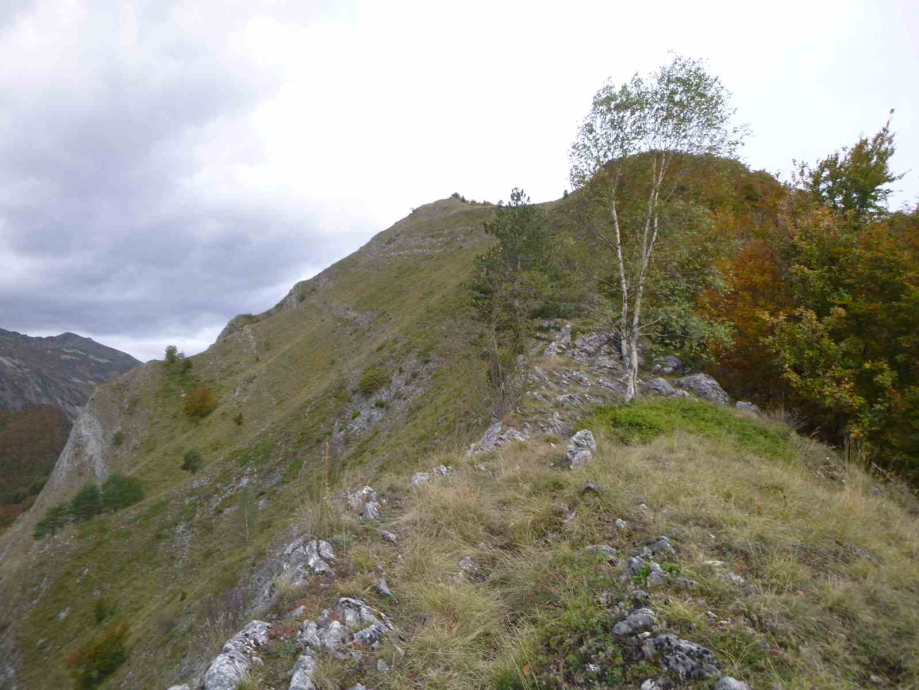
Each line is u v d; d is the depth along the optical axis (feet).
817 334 42.91
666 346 57.11
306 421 169.68
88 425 255.09
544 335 64.39
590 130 51.16
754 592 13.02
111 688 72.28
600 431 32.12
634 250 50.19
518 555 16.74
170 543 144.77
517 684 10.65
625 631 11.58
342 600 14.05
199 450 205.05
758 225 62.13
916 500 29.12
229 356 301.84
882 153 59.21
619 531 17.15
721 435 33.99
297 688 10.59
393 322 225.97
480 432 42.91
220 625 18.90
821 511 19.97
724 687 9.43
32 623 131.03
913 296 39.19
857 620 12.17
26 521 228.43
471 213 326.65
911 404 37.09
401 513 20.93
